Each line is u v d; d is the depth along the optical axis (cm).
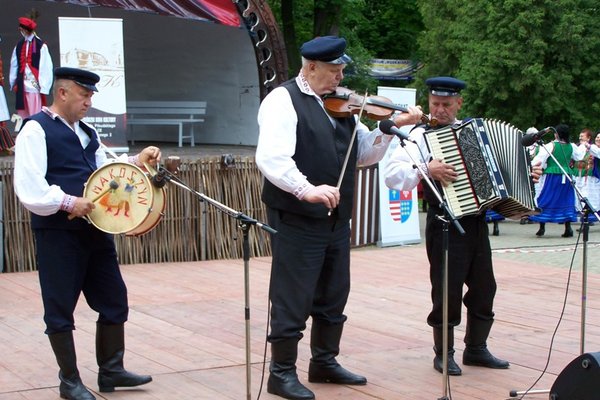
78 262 453
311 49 453
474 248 516
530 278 894
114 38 1016
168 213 984
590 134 1377
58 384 497
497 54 2034
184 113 1527
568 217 1321
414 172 494
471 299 536
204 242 1004
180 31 1617
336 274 489
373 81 2309
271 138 443
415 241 1204
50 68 1159
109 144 1025
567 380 402
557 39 2019
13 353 568
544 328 665
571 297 792
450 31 2372
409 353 584
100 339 480
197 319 683
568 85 2055
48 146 438
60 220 443
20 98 1149
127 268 937
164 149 1404
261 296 780
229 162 1008
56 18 1642
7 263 910
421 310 729
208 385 501
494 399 480
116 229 443
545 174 1319
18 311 701
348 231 490
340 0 2303
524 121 2103
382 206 1166
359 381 503
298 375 525
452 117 513
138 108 1556
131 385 482
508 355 581
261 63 1329
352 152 477
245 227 407
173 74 1645
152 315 695
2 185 903
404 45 2958
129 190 443
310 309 474
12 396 474
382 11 2955
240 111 1566
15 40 1634
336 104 466
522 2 2003
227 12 1330
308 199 435
